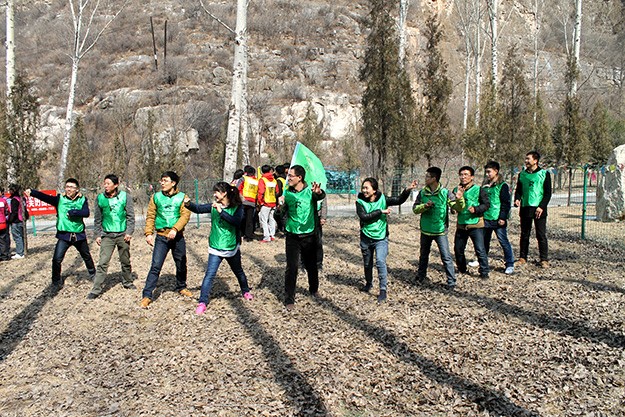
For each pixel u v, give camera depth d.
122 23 45.69
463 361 4.62
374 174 15.49
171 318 6.05
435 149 14.80
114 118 31.23
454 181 20.08
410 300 6.53
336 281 7.61
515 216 15.55
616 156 14.24
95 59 40.69
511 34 48.94
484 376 4.31
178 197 6.66
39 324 6.04
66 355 5.06
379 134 14.67
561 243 10.55
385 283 6.51
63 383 4.42
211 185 17.34
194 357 4.88
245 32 12.23
